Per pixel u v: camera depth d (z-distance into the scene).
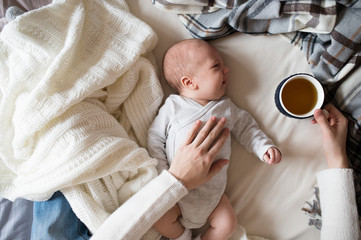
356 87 0.81
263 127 0.88
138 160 0.77
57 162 0.71
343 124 0.82
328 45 0.81
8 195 0.77
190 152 0.75
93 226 0.75
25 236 0.86
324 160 0.87
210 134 0.77
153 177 0.79
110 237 0.68
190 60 0.82
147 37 0.83
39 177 0.73
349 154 0.87
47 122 0.71
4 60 0.76
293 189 0.88
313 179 0.87
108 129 0.79
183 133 0.82
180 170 0.74
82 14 0.80
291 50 0.85
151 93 0.86
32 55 0.75
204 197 0.82
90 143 0.72
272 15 0.79
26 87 0.74
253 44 0.87
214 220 0.83
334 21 0.75
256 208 0.89
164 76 0.90
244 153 0.89
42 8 0.77
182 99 0.86
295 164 0.87
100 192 0.77
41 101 0.71
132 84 0.83
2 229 0.86
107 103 0.84
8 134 0.76
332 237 0.76
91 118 0.75
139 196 0.71
